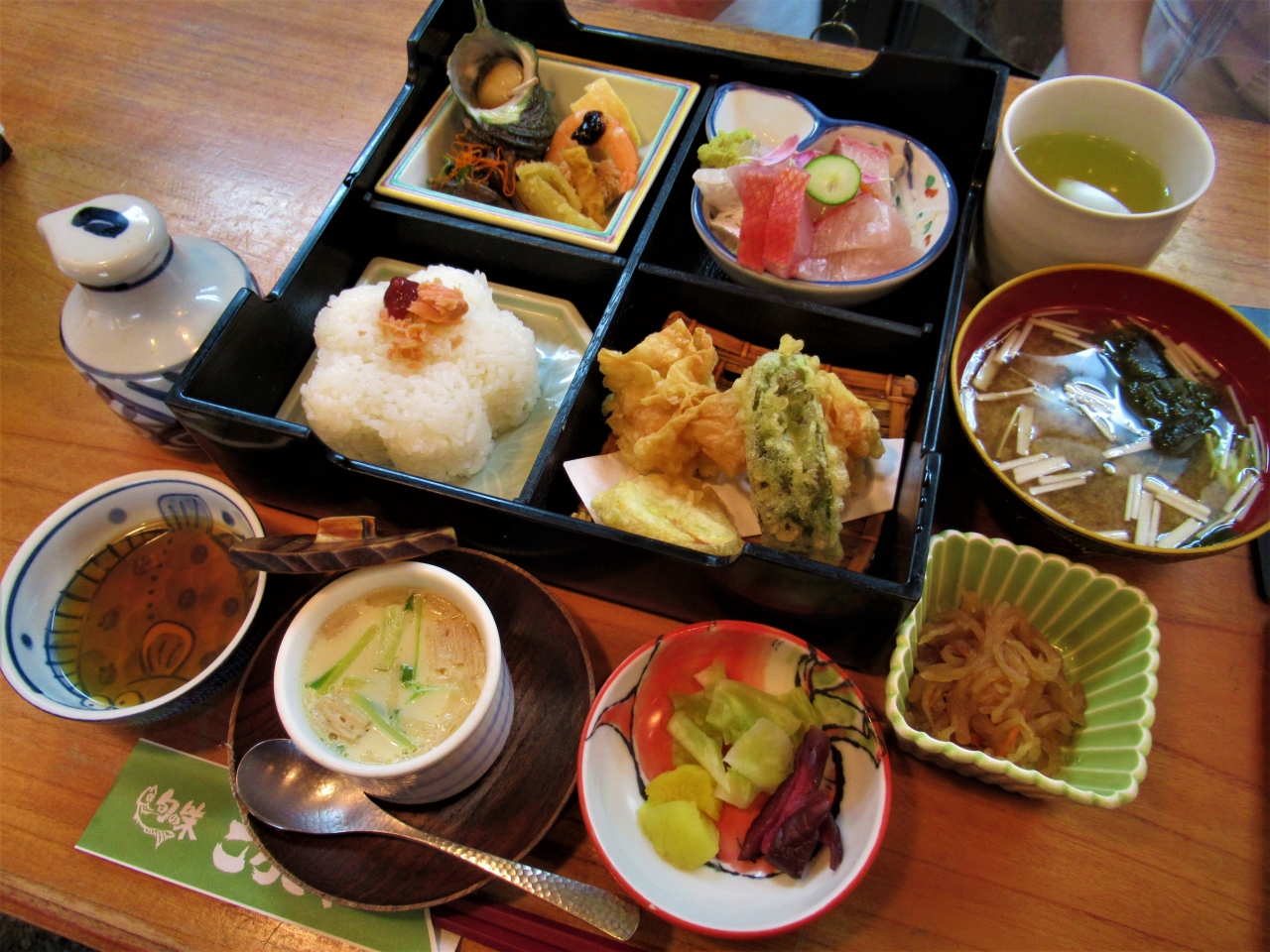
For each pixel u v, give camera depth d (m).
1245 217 0.44
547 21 0.48
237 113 0.51
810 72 0.45
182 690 0.31
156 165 0.49
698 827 0.30
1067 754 0.32
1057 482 0.37
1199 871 0.31
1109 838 0.32
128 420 0.39
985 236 0.42
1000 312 0.39
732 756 0.30
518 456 0.42
